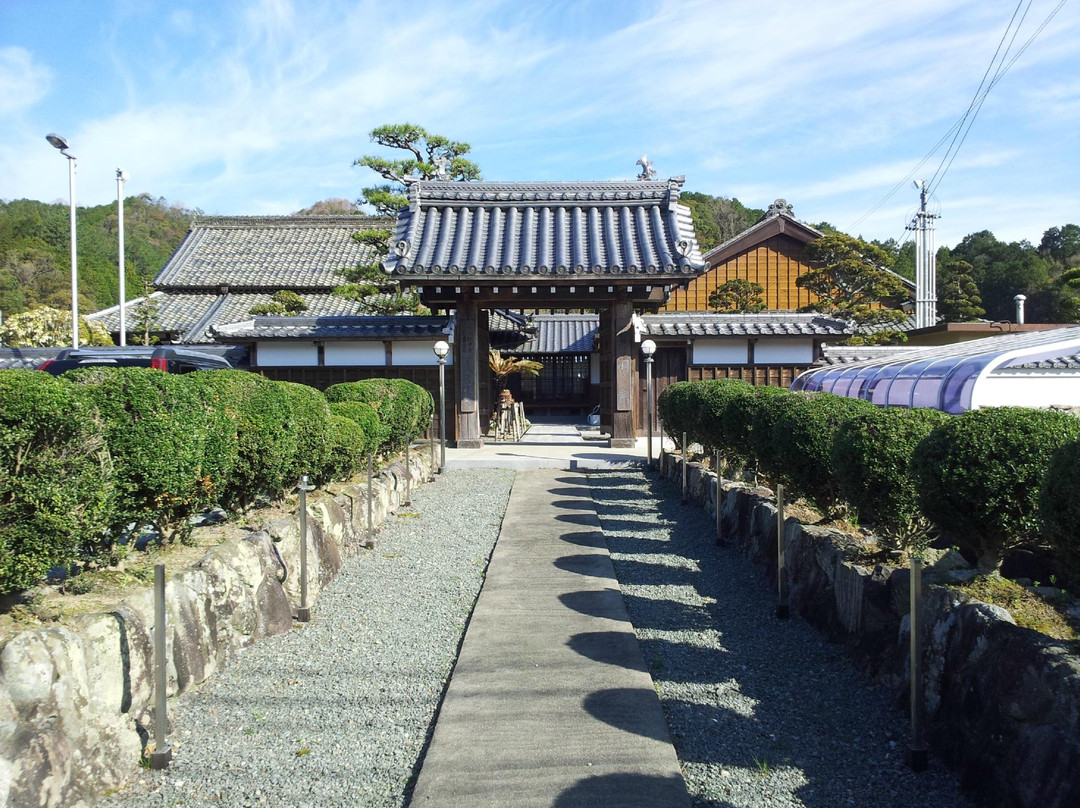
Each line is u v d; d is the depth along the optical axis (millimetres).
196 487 4188
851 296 19969
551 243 13500
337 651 4348
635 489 10031
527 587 5527
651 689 3689
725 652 4254
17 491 2729
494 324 21547
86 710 2781
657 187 14438
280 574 4812
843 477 4152
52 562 2910
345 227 26297
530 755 3047
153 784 2920
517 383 26312
